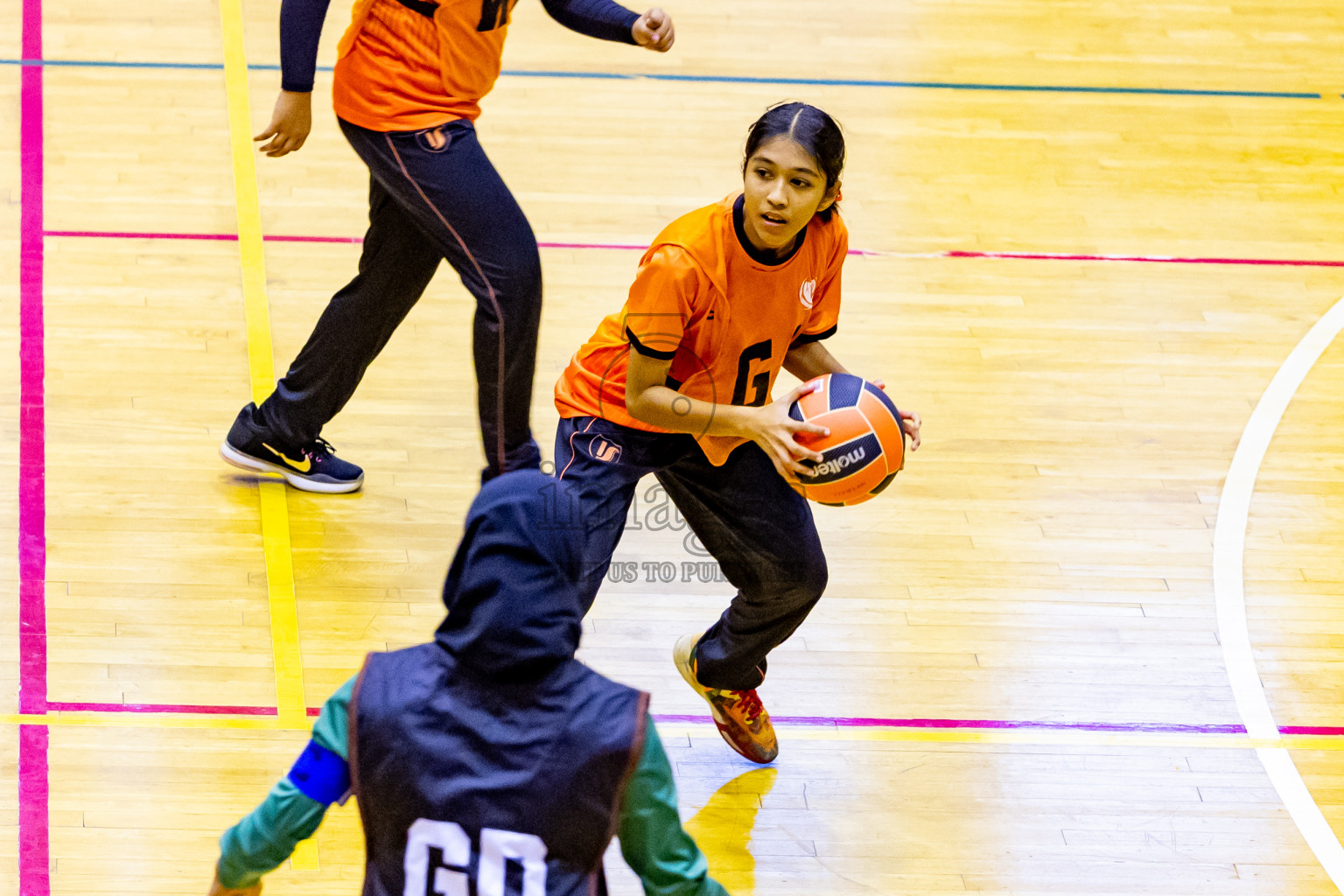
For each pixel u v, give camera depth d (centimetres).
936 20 2359
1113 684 1234
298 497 1355
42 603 1204
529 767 595
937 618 1286
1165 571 1360
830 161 848
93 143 1811
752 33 2253
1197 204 1950
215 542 1295
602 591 1280
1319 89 2272
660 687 1199
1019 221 1875
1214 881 1065
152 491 1336
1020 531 1391
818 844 1072
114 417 1409
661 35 1192
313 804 621
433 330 1587
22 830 1012
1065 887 1052
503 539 602
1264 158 2070
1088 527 1405
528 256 1167
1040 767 1150
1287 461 1511
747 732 1112
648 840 620
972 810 1109
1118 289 1761
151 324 1533
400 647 1210
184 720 1116
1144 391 1595
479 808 594
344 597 1255
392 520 1345
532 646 593
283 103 1167
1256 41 2395
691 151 1948
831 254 948
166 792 1058
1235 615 1316
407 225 1237
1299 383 1627
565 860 600
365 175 1825
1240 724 1205
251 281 1616
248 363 1500
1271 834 1108
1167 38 2380
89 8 2105
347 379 1305
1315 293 1786
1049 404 1561
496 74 1187
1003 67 2245
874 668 1230
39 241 1627
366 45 1142
